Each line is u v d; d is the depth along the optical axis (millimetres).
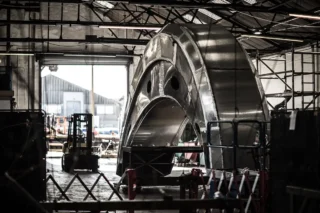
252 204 9758
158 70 15875
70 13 34500
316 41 24422
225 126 12148
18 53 29125
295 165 7719
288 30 25578
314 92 23172
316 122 7355
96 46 36125
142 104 17188
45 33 34375
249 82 12930
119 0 16703
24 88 33406
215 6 17578
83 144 28609
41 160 8773
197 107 13188
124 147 17406
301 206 7145
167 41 14812
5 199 8109
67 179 22109
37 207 7695
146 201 8039
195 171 12547
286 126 7957
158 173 18844
